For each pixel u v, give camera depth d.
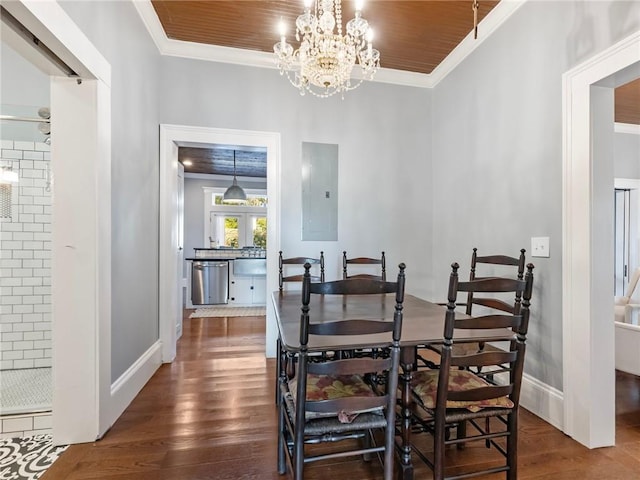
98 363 1.74
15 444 1.69
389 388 1.27
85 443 1.71
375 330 1.21
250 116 3.06
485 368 2.40
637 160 4.31
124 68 2.12
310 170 3.18
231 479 1.46
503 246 2.40
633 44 1.51
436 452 1.31
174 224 3.01
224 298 5.63
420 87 3.43
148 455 1.61
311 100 3.19
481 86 2.66
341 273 3.25
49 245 2.71
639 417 2.01
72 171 1.70
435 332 1.42
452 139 3.08
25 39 1.37
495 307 2.12
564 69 1.88
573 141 1.81
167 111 2.90
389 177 3.36
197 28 2.66
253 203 7.07
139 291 2.39
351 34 1.98
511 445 1.38
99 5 1.76
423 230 3.43
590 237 1.72
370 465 1.58
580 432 1.75
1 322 2.66
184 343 3.47
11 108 2.66
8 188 2.65
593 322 1.72
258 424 1.89
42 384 2.34
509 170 2.34
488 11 2.42
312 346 1.22
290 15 2.49
